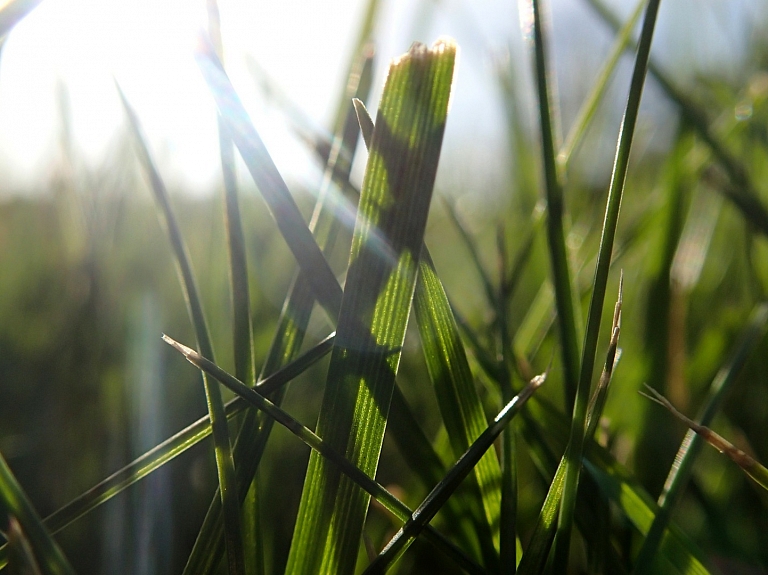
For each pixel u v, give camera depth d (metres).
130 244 0.20
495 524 0.08
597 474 0.08
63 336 0.16
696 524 0.11
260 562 0.08
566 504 0.07
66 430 0.14
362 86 0.10
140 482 0.10
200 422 0.07
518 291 0.17
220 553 0.08
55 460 0.13
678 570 0.08
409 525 0.07
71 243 0.18
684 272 0.15
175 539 0.11
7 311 0.22
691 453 0.08
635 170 0.24
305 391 0.15
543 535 0.07
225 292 0.14
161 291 0.19
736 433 0.12
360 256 0.07
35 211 0.24
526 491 0.12
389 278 0.07
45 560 0.06
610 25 0.14
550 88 0.09
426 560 0.11
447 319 0.08
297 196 0.19
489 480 0.08
